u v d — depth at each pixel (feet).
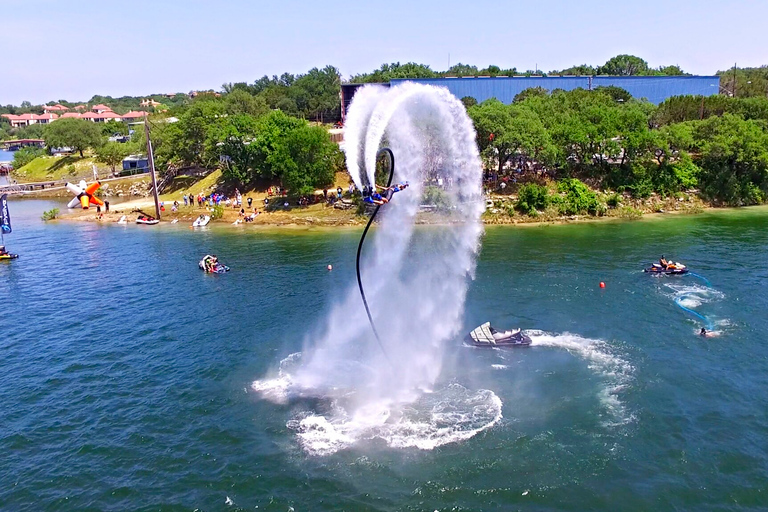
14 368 170.09
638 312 195.52
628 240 298.56
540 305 204.64
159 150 506.07
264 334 188.24
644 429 129.29
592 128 379.55
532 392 146.00
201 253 300.81
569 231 325.83
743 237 297.33
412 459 120.26
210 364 167.63
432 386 150.41
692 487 110.83
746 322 184.65
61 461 124.88
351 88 538.06
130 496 113.19
